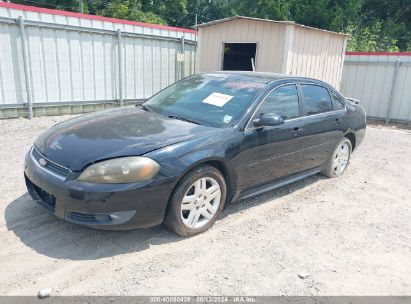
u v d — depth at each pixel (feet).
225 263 10.73
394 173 20.92
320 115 16.60
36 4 91.76
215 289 9.55
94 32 31.09
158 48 36.55
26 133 24.12
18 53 27.12
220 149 11.91
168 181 10.74
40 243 11.02
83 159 10.34
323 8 85.56
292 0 94.17
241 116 13.07
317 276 10.46
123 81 34.37
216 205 12.37
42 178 10.67
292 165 15.38
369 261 11.44
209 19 136.26
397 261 11.57
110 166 10.14
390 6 102.68
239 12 104.06
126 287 9.37
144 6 114.42
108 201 10.05
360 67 40.73
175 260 10.68
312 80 16.98
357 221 14.21
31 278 9.45
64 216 10.43
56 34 28.84
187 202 11.53
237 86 14.65
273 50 29.81
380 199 16.72
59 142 11.42
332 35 33.81
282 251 11.62
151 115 13.64
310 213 14.66
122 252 10.87
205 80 15.70
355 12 89.35
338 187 17.93
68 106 30.89
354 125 19.10
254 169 13.44
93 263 10.25
